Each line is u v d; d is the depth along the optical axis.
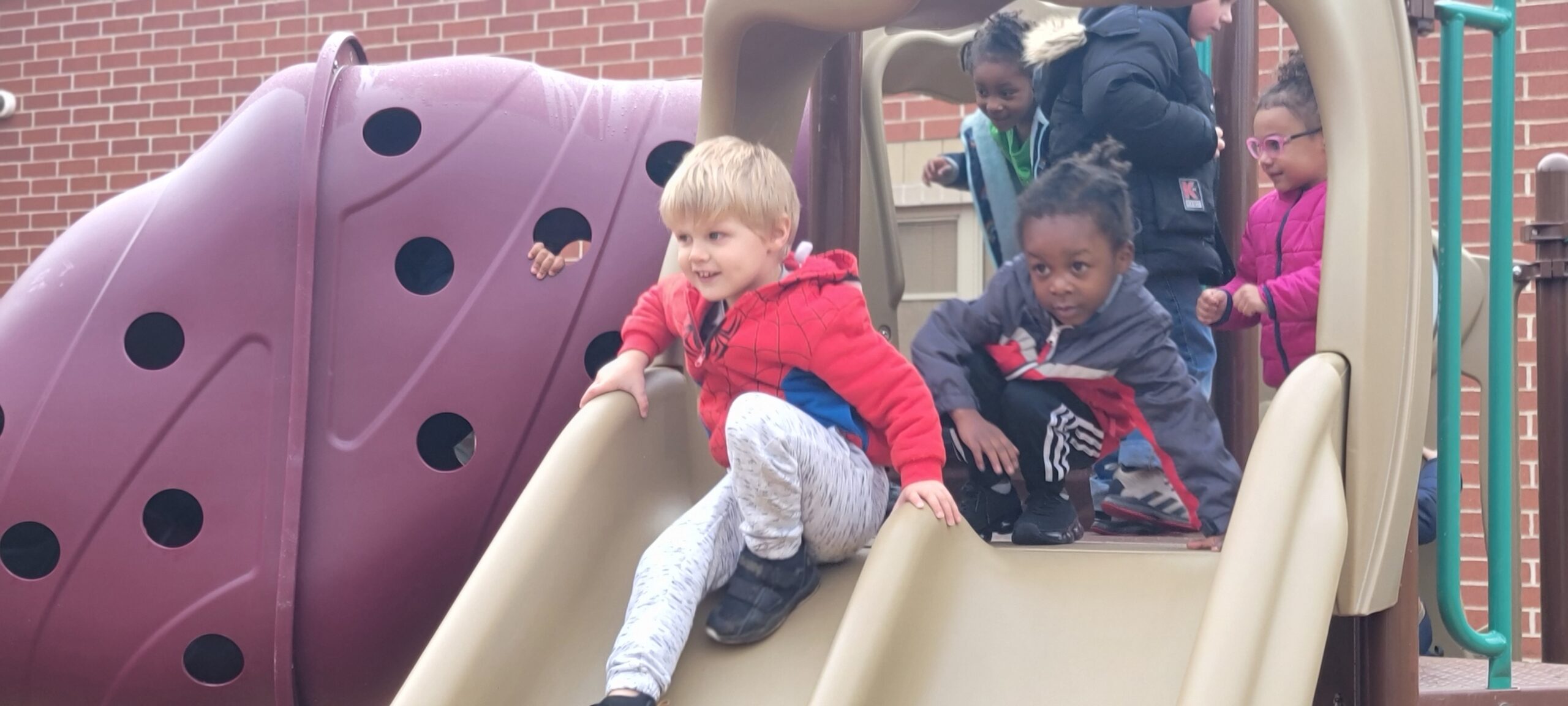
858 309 2.26
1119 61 2.98
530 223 3.32
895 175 6.50
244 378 3.16
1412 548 2.34
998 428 2.65
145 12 7.46
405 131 3.57
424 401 3.19
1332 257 2.21
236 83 7.28
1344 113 2.24
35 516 3.15
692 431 2.65
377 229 3.27
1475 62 5.71
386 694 3.23
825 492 2.25
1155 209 3.05
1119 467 3.01
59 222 7.61
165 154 7.41
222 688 3.15
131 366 3.18
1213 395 3.45
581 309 3.27
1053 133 3.15
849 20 2.48
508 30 6.82
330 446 3.16
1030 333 2.67
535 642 2.19
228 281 3.20
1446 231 2.72
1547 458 3.57
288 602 3.05
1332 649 2.38
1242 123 3.51
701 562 2.22
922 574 2.10
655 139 3.46
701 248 2.27
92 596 3.14
